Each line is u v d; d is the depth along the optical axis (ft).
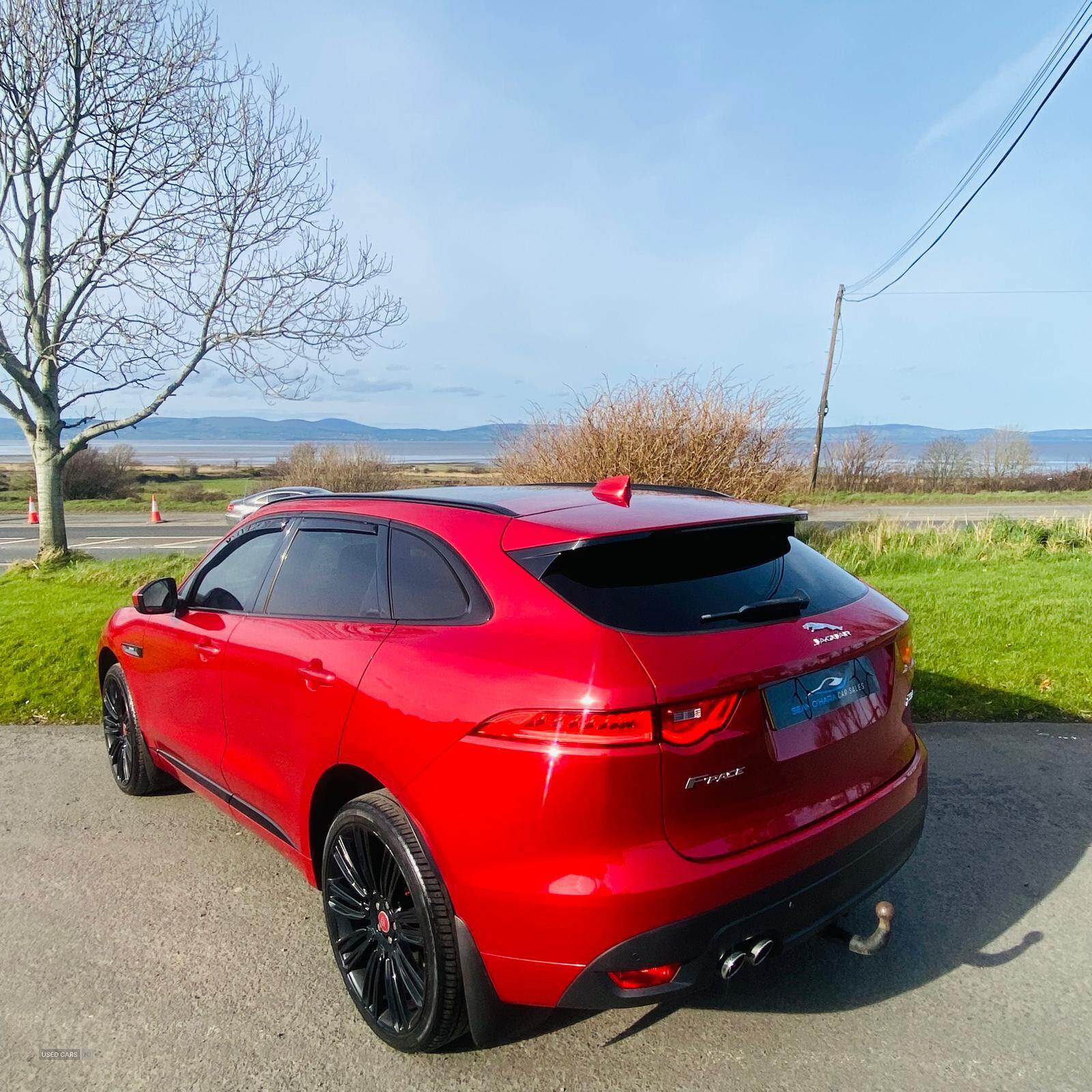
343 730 9.07
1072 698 19.27
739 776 7.57
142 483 165.68
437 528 9.43
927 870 12.05
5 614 29.78
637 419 45.19
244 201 40.22
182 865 12.73
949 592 32.01
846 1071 8.20
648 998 7.36
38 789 15.67
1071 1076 8.04
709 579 8.57
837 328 117.50
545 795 7.25
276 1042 8.85
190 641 12.35
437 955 7.98
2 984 9.84
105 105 38.55
